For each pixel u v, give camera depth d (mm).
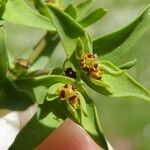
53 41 98
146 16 81
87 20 85
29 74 94
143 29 82
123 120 243
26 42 221
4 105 78
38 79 79
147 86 244
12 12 81
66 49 78
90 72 79
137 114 242
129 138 243
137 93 77
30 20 81
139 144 242
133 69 245
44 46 98
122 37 82
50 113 79
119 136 243
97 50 83
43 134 77
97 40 83
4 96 78
